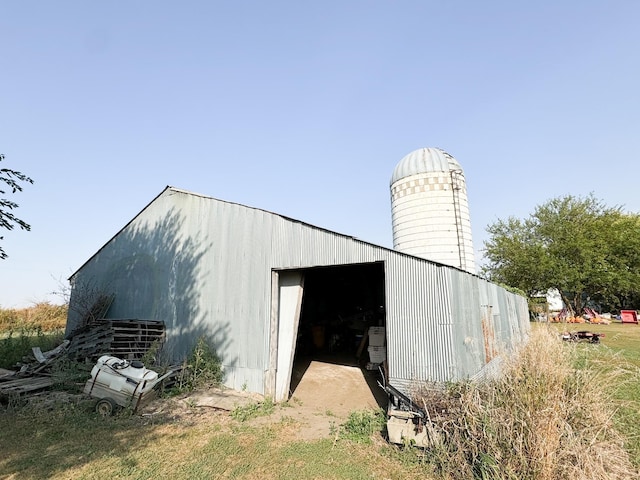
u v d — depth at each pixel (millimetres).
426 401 5152
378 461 4684
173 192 10711
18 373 8625
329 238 7613
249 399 7582
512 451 3758
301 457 4836
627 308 32594
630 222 27906
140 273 10938
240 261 8930
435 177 16703
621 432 4523
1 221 7781
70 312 12469
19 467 4438
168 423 6125
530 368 4438
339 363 12016
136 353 9172
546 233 29406
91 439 5348
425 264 6391
